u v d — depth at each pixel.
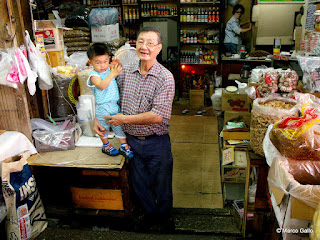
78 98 2.73
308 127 1.65
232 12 6.18
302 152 1.64
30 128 2.53
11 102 2.45
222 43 6.43
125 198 2.45
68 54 4.19
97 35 4.27
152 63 2.13
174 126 4.86
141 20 6.15
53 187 3.03
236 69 5.93
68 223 2.58
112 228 2.52
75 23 4.16
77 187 2.53
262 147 2.12
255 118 2.15
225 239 2.40
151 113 2.12
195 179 3.33
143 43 2.03
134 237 2.44
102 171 2.61
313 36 3.86
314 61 2.74
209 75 6.41
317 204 1.45
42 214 2.46
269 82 2.80
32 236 2.39
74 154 2.46
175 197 3.03
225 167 3.08
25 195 2.23
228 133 3.16
